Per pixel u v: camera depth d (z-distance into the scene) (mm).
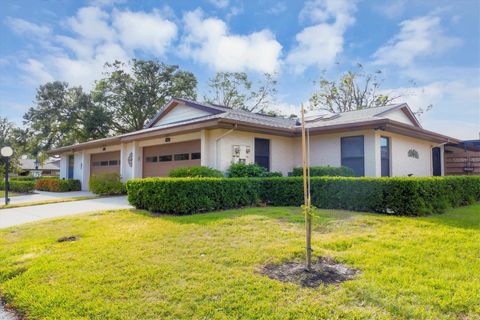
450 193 7777
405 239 4664
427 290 2895
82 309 2754
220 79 31297
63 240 5164
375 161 9953
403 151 11680
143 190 8031
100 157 17781
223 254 4074
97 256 4129
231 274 3402
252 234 5078
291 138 12664
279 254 4000
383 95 27062
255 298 2834
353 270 3484
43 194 15781
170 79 28125
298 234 5051
